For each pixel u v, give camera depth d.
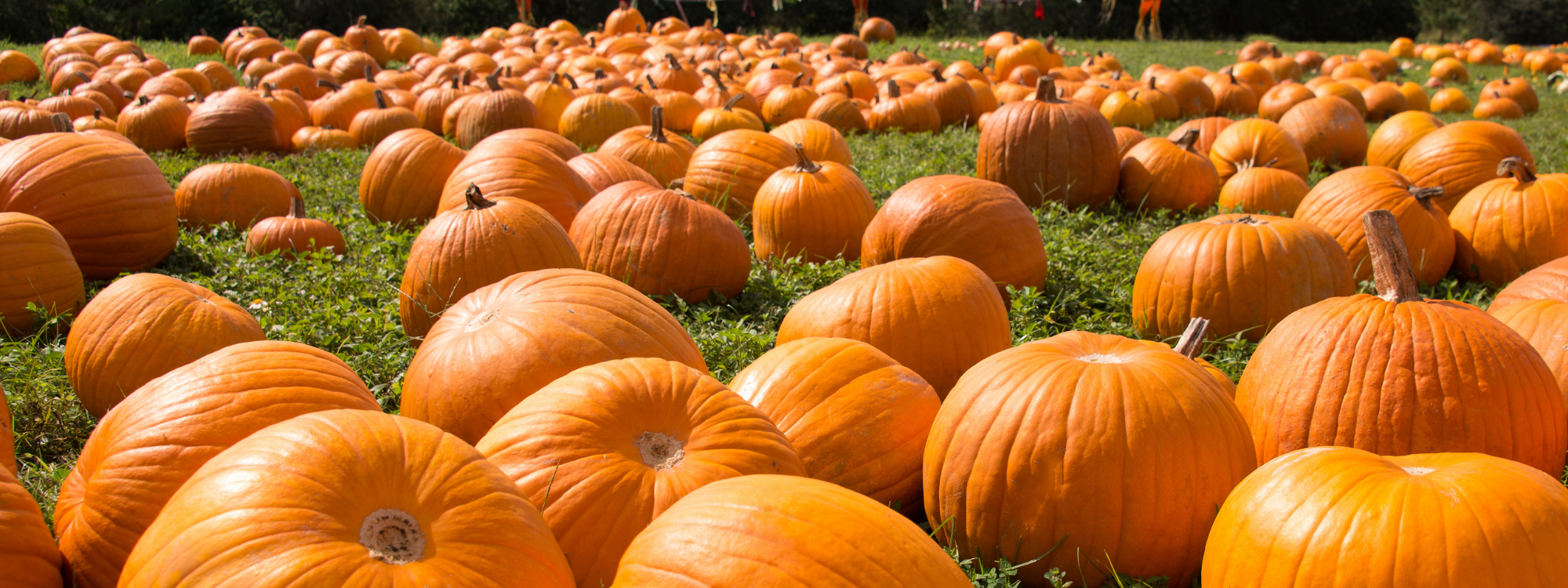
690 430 2.80
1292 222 5.48
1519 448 3.19
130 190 6.52
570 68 18.27
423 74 19.08
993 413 3.03
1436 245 6.37
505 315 3.55
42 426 4.30
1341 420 3.27
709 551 2.06
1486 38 51.03
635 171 7.89
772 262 6.86
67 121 7.76
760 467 2.74
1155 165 8.48
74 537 2.75
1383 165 10.11
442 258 5.14
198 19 32.84
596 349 3.44
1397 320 3.34
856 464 3.26
